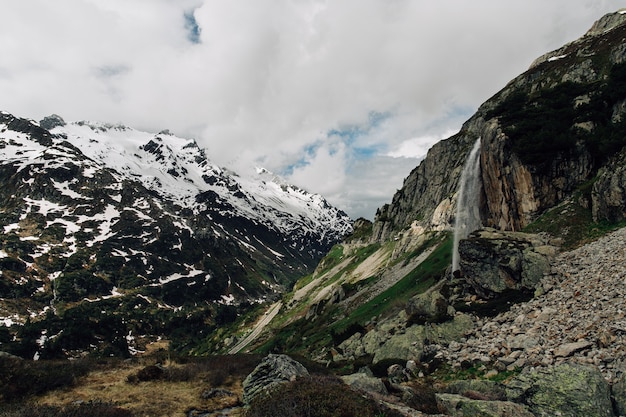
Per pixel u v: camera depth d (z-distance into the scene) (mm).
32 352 167375
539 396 19500
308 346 85000
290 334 118625
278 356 27641
